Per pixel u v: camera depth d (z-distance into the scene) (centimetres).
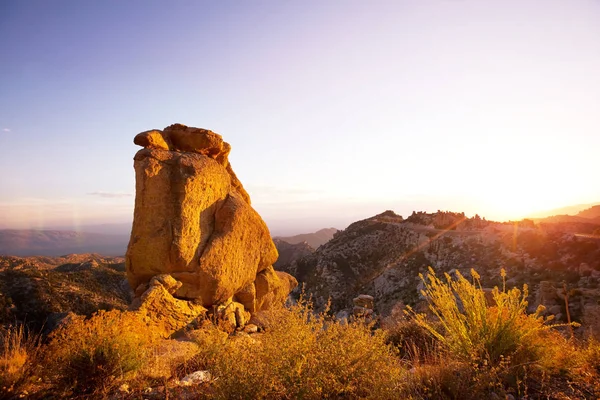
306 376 392
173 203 991
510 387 448
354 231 8969
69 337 501
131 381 509
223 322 996
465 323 561
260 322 1110
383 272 6262
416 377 460
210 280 1027
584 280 3047
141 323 651
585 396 433
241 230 1122
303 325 465
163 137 1105
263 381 378
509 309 539
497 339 511
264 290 1234
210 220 1089
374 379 412
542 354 497
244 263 1136
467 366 460
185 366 575
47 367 475
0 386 432
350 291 6203
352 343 445
